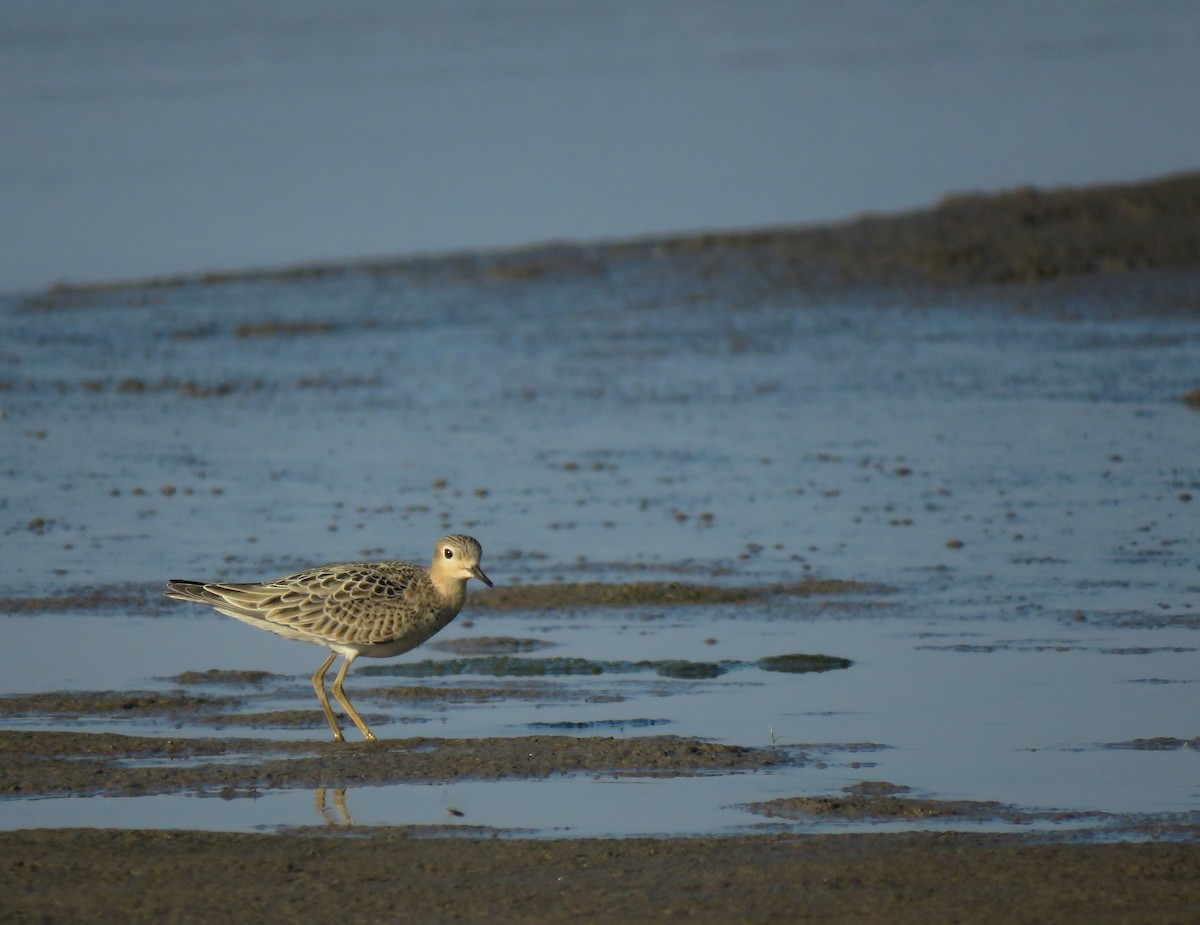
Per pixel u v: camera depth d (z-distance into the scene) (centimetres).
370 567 1191
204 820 968
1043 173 3653
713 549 1561
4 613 1392
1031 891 853
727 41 5862
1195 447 1875
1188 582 1433
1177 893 848
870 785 1005
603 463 1883
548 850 913
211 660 1289
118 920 838
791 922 826
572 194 3569
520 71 5162
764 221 3328
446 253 3144
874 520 1647
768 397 2169
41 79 4700
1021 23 6291
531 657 1288
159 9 5853
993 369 2264
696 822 958
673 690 1204
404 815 972
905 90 4781
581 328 2597
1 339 2559
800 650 1288
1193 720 1114
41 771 1040
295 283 2939
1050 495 1716
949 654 1267
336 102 4547
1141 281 2681
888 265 2858
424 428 2052
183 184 3597
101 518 1677
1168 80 4806
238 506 1722
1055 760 1046
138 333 2598
